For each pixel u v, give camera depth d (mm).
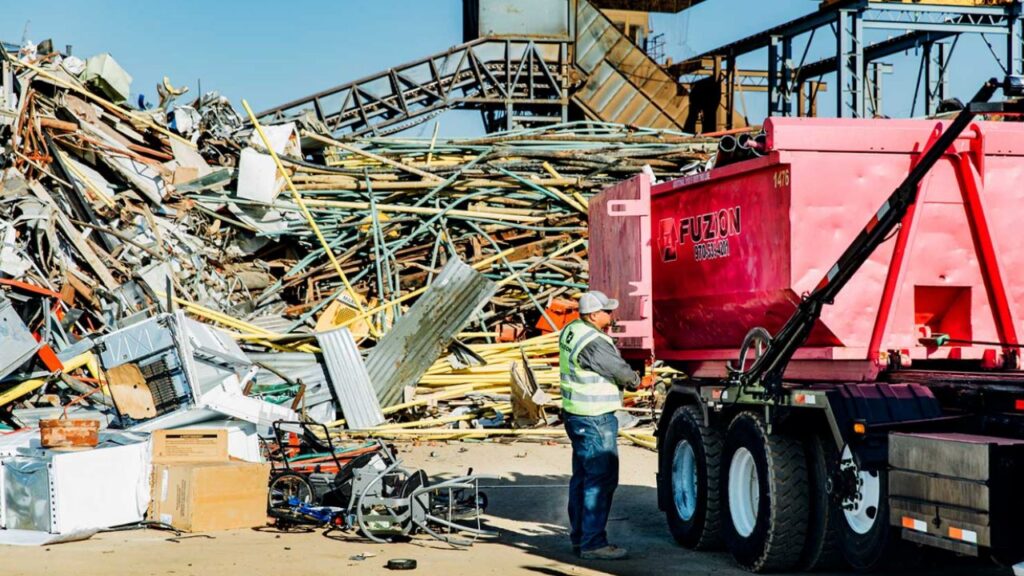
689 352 10875
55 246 18156
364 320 20531
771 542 8422
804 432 8586
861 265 8250
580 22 37969
